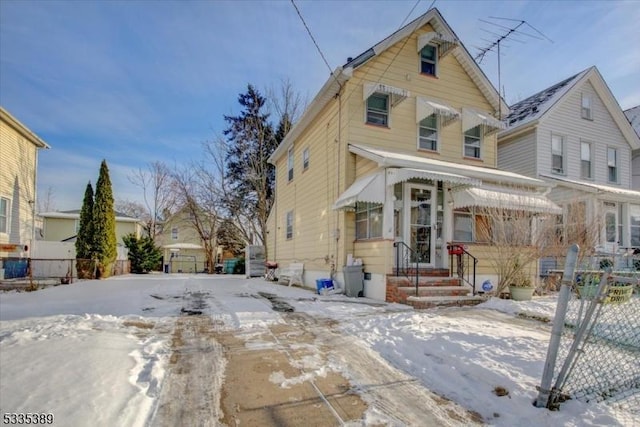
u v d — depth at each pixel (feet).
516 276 31.09
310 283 45.37
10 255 55.06
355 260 35.22
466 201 32.71
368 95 37.17
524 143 52.70
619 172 57.06
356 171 36.94
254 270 68.64
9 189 56.85
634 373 12.35
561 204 48.42
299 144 53.67
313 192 46.44
